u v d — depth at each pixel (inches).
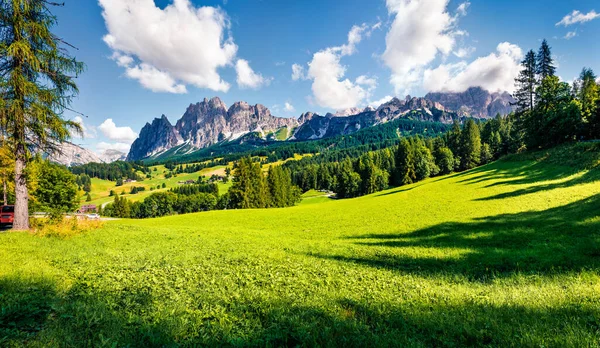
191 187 7165.4
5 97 605.9
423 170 3900.1
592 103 2338.8
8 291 266.2
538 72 2684.5
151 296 279.6
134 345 183.6
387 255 606.5
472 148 3996.1
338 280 381.7
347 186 4554.6
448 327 221.5
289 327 218.4
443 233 841.5
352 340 195.8
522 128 2706.7
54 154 698.8
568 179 1316.4
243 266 452.4
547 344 182.4
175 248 633.6
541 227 700.0
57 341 180.7
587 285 316.8
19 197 683.4
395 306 274.8
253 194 3245.6
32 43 636.7
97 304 246.4
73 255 476.1
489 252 559.8
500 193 1416.1
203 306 257.6
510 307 260.7
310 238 1002.1
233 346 188.2
